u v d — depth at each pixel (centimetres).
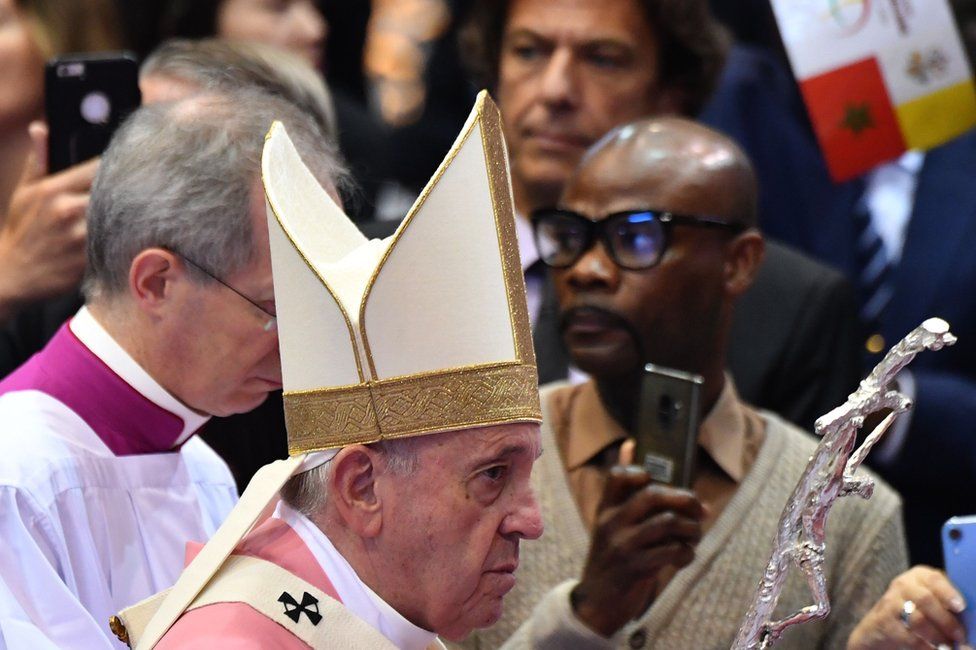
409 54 1920
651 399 933
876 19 1302
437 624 711
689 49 1352
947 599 870
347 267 716
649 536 890
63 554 878
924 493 1356
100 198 870
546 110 1312
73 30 1315
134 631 741
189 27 1548
